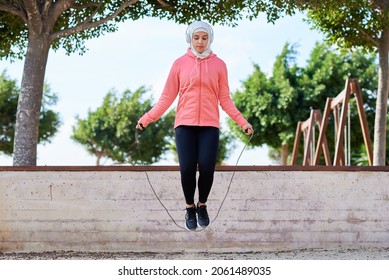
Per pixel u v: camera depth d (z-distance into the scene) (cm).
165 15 1209
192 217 657
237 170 908
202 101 639
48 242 904
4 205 908
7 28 1243
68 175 910
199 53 651
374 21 1285
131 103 3269
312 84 2577
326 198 907
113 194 908
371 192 909
